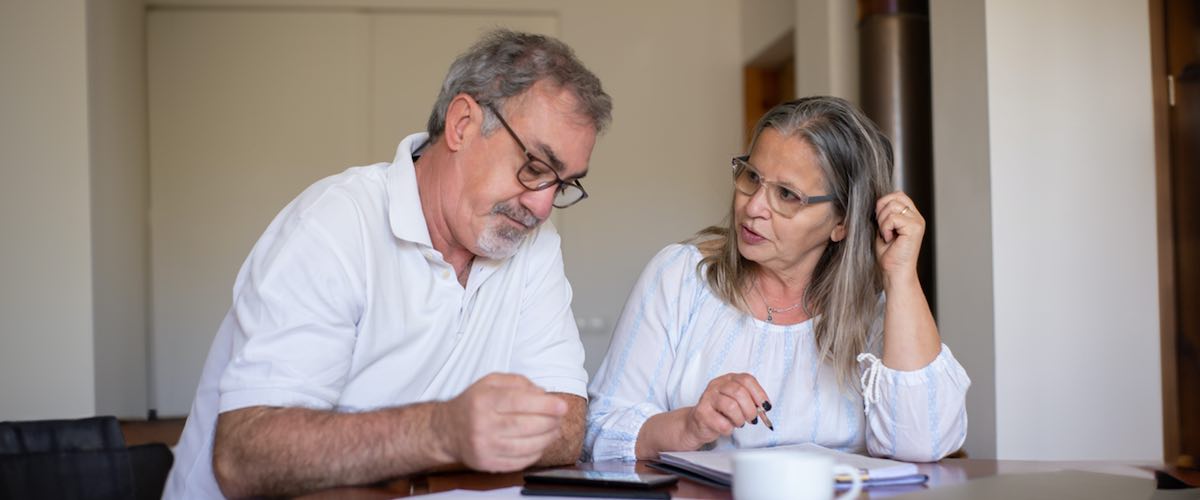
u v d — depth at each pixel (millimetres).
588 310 5367
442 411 1176
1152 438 3033
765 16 5004
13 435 1384
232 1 5047
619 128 5414
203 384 1472
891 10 3570
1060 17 3051
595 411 1795
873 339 1800
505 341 1654
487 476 1300
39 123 3490
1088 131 3047
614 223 5398
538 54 1454
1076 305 3021
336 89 5160
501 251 1507
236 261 5078
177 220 5039
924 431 1639
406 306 1516
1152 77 3072
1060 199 3029
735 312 1845
